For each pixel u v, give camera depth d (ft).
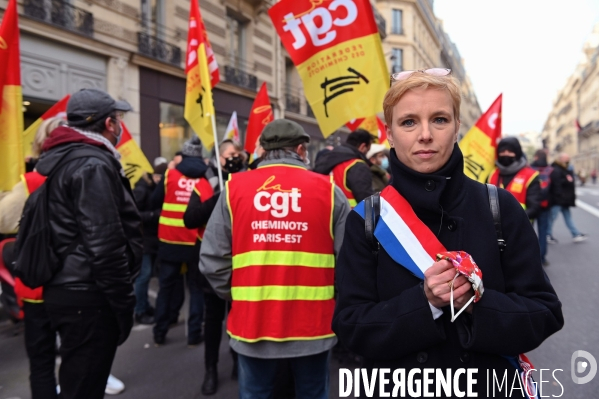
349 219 4.43
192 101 13.08
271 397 7.09
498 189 4.17
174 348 13.25
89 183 6.34
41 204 6.55
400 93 3.98
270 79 50.06
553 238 28.89
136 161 17.28
